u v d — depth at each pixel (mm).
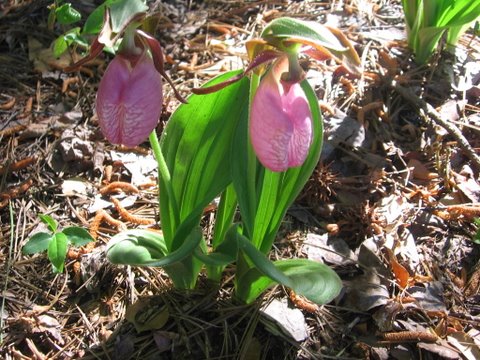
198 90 260
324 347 349
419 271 393
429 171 454
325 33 250
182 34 552
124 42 260
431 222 421
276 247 398
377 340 354
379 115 484
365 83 505
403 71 523
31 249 340
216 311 353
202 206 314
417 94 503
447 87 510
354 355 347
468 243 410
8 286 369
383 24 576
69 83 502
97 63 521
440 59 532
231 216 348
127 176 444
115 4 250
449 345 350
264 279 332
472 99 510
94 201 421
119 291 369
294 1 598
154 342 341
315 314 364
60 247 339
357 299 370
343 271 387
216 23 571
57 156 447
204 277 376
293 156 266
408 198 434
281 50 262
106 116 263
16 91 494
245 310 355
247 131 312
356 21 570
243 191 310
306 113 267
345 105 489
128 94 259
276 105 264
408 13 525
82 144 449
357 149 458
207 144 328
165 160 327
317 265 320
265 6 589
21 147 451
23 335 344
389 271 385
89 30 418
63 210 415
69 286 373
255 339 344
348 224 416
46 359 335
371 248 395
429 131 475
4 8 561
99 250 387
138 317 348
